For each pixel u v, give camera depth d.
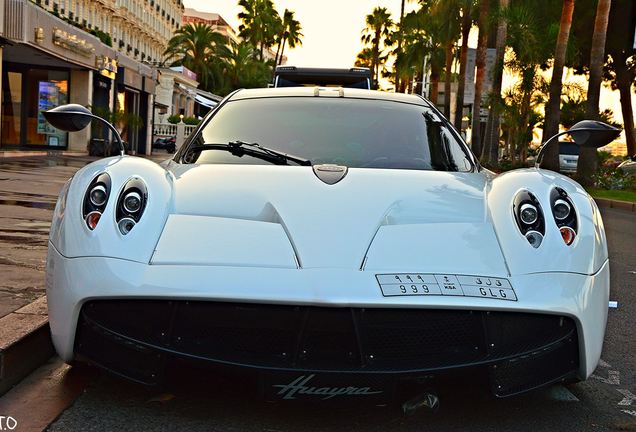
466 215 2.68
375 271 2.30
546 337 2.35
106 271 2.32
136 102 29.03
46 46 18.89
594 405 2.79
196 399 2.64
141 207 2.55
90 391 2.73
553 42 29.47
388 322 2.23
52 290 2.47
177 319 2.29
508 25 30.23
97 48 23.53
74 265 2.38
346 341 2.23
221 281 2.25
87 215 2.51
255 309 2.25
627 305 4.86
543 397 2.85
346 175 2.93
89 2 44.31
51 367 3.02
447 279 2.30
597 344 2.44
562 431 2.50
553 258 2.43
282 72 10.70
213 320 2.26
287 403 2.62
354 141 3.38
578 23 35.56
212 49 64.75
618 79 36.94
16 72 22.50
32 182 11.16
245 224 2.52
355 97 3.81
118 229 2.45
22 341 2.88
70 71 23.08
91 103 23.34
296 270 2.29
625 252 7.82
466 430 2.45
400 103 3.82
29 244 5.34
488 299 2.25
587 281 2.42
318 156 3.26
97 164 2.84
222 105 3.75
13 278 4.10
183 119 37.59
